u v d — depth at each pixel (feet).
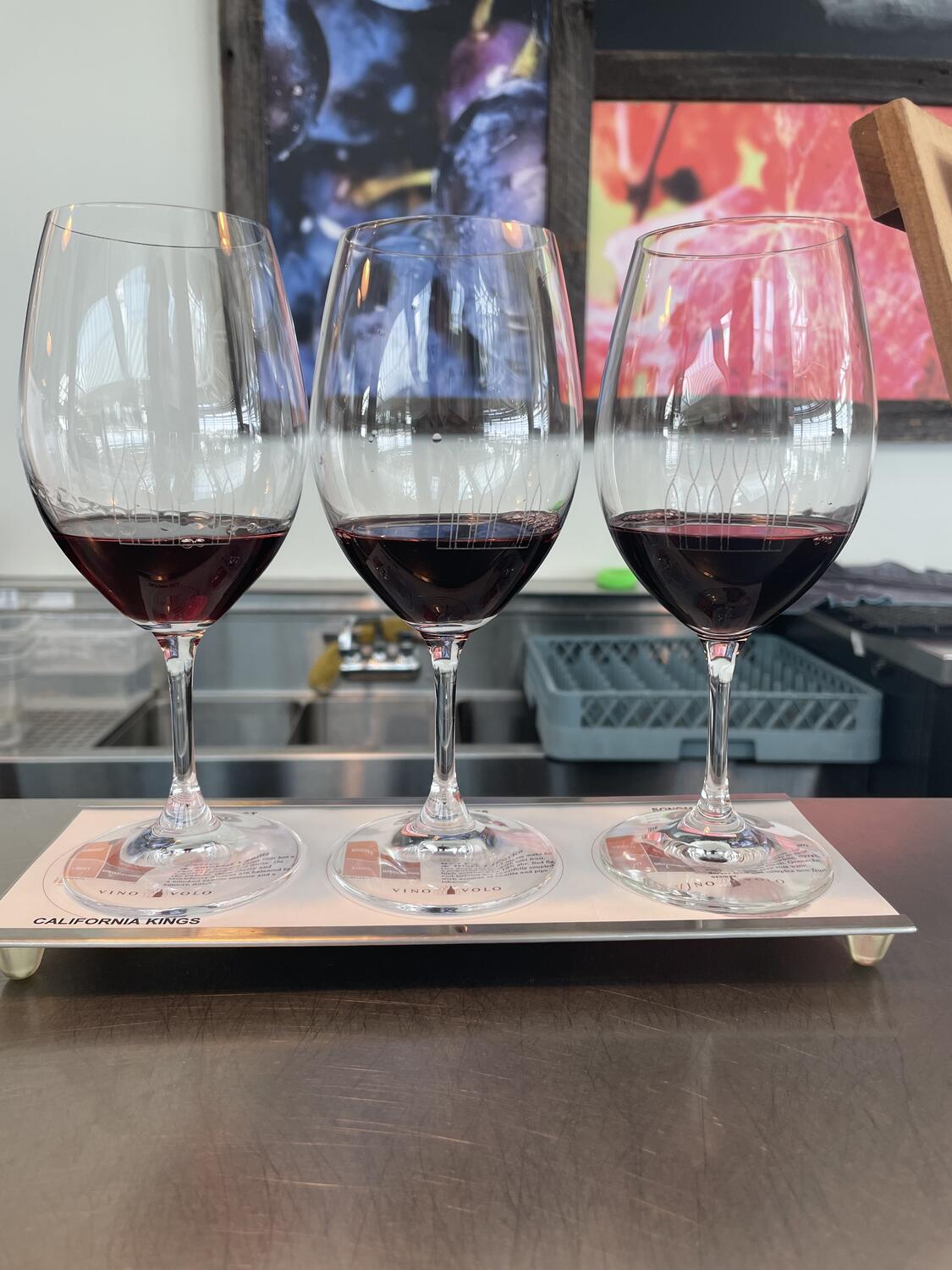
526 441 1.03
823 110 4.51
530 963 0.89
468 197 4.50
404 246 1.01
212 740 4.62
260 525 1.05
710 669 1.16
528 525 1.04
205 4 4.36
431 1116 0.67
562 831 1.15
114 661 4.50
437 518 1.03
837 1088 0.70
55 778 3.24
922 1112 0.67
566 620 4.66
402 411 1.01
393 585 1.06
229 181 4.42
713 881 0.97
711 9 4.40
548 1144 0.64
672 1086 0.70
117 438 0.98
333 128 4.40
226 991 0.83
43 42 4.39
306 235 4.50
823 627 4.24
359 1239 0.55
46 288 0.98
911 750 3.56
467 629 1.14
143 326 0.97
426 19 4.33
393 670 4.56
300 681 4.67
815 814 1.31
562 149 4.45
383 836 1.10
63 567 4.86
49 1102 0.68
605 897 0.95
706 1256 0.54
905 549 5.12
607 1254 0.54
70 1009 0.80
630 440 1.04
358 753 3.32
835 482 1.01
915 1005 0.82
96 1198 0.59
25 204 4.53
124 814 1.21
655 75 4.42
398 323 1.00
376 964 0.88
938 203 0.79
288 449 1.07
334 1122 0.66
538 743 4.01
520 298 1.01
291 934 0.86
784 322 0.98
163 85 4.44
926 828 1.25
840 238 1.00
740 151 4.53
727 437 1.00
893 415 4.82
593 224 4.57
